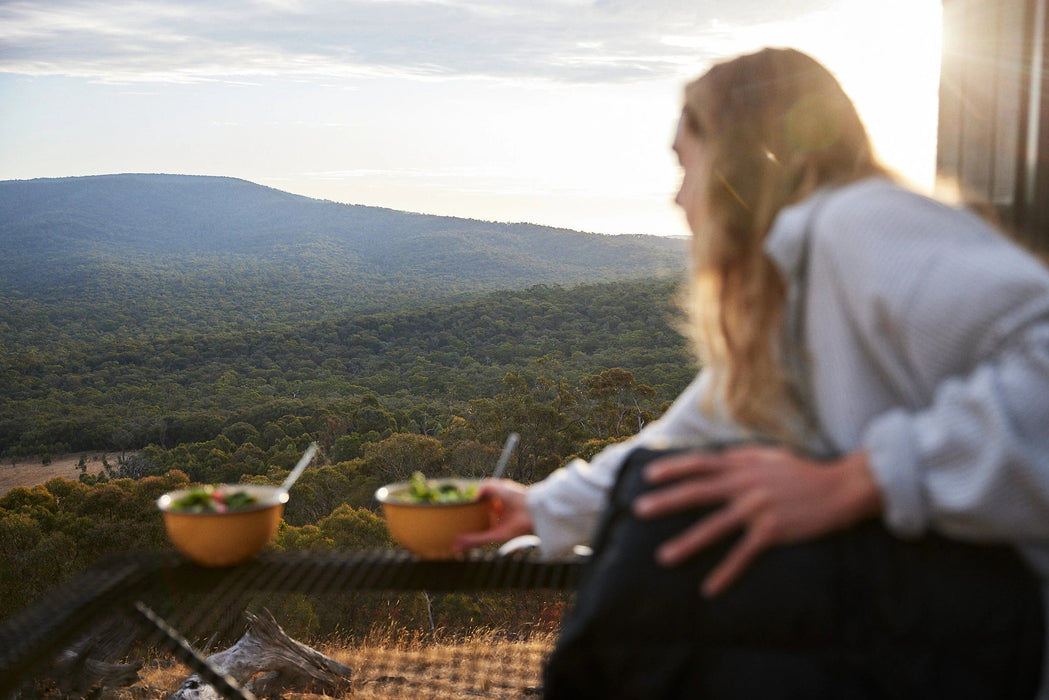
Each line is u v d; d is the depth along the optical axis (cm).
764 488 61
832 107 75
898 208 61
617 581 65
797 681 60
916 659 60
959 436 56
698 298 77
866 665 60
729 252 73
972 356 58
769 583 61
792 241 67
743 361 69
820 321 65
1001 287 56
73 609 83
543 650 407
